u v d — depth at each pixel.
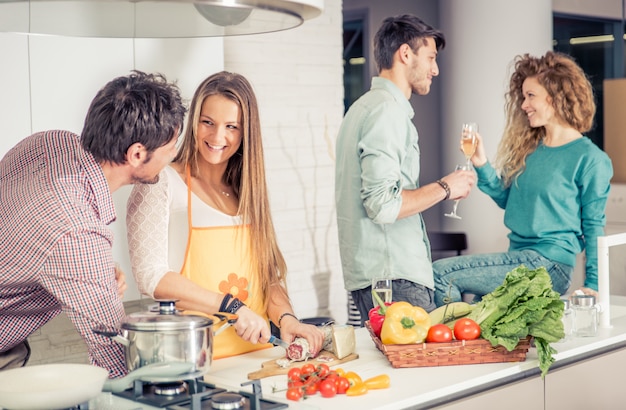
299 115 4.58
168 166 2.60
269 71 4.42
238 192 2.71
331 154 4.75
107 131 2.08
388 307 2.38
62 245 2.02
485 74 5.96
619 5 7.08
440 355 2.32
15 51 3.02
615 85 6.14
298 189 4.58
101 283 2.06
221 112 2.58
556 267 3.98
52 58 3.11
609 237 2.83
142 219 2.50
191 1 1.75
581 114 4.01
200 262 2.57
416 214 3.50
